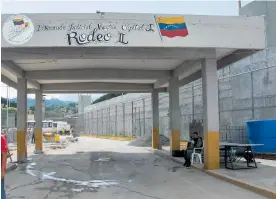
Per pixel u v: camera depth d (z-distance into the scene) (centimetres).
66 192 916
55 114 9569
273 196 783
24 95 1866
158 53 1271
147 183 1040
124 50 1259
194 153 1448
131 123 4184
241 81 1917
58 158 1933
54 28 1132
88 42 1131
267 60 1723
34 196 865
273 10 2008
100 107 5866
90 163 1653
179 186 975
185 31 1173
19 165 1595
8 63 1552
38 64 1702
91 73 1902
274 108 1650
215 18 1192
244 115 1878
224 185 973
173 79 1922
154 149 2430
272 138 1527
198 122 2245
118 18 1145
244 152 1232
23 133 1844
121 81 2330
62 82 2350
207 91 1267
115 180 1113
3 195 534
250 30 1211
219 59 1556
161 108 3241
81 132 7169
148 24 1155
